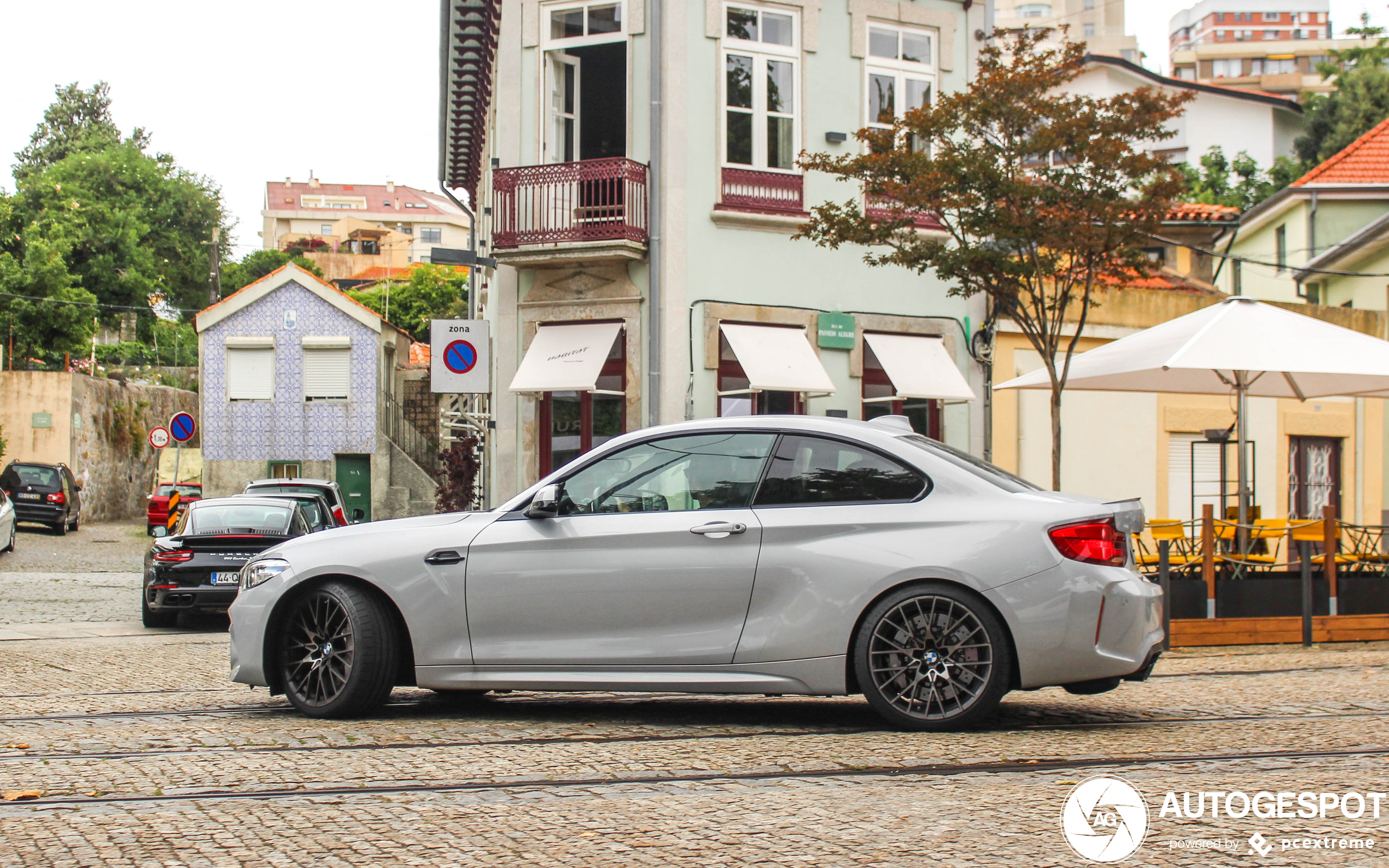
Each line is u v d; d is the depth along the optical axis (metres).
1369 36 61.47
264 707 7.80
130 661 10.73
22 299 44.03
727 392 20.08
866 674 6.58
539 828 4.62
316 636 7.30
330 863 4.18
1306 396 15.14
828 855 4.25
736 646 6.71
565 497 7.11
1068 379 15.29
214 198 72.06
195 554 14.52
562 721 7.15
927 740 6.33
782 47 20.77
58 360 45.69
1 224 46.94
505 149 20.78
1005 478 6.94
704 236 19.98
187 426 27.38
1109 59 60.47
